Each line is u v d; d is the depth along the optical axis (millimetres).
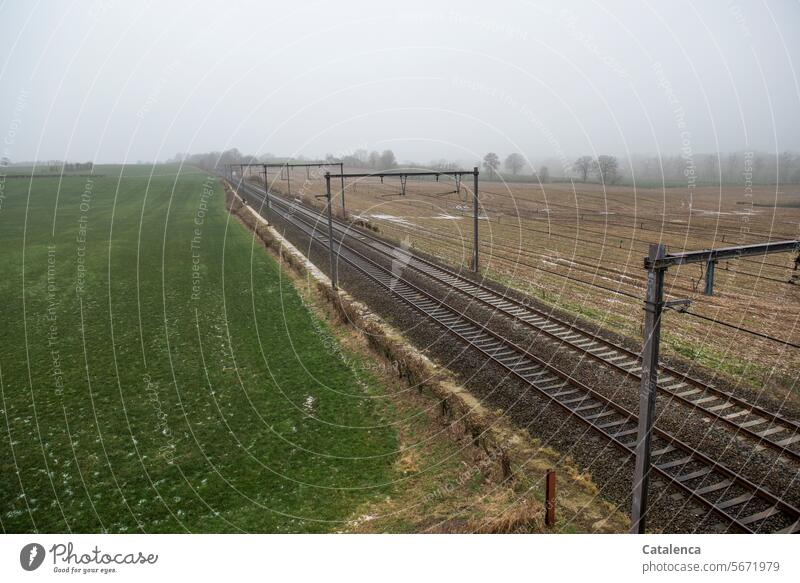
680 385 13141
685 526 8391
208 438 11539
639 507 7785
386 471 10391
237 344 17016
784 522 8391
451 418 11820
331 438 11555
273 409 12820
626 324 18375
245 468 10484
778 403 12211
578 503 9133
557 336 16500
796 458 9898
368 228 40500
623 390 12836
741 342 16656
